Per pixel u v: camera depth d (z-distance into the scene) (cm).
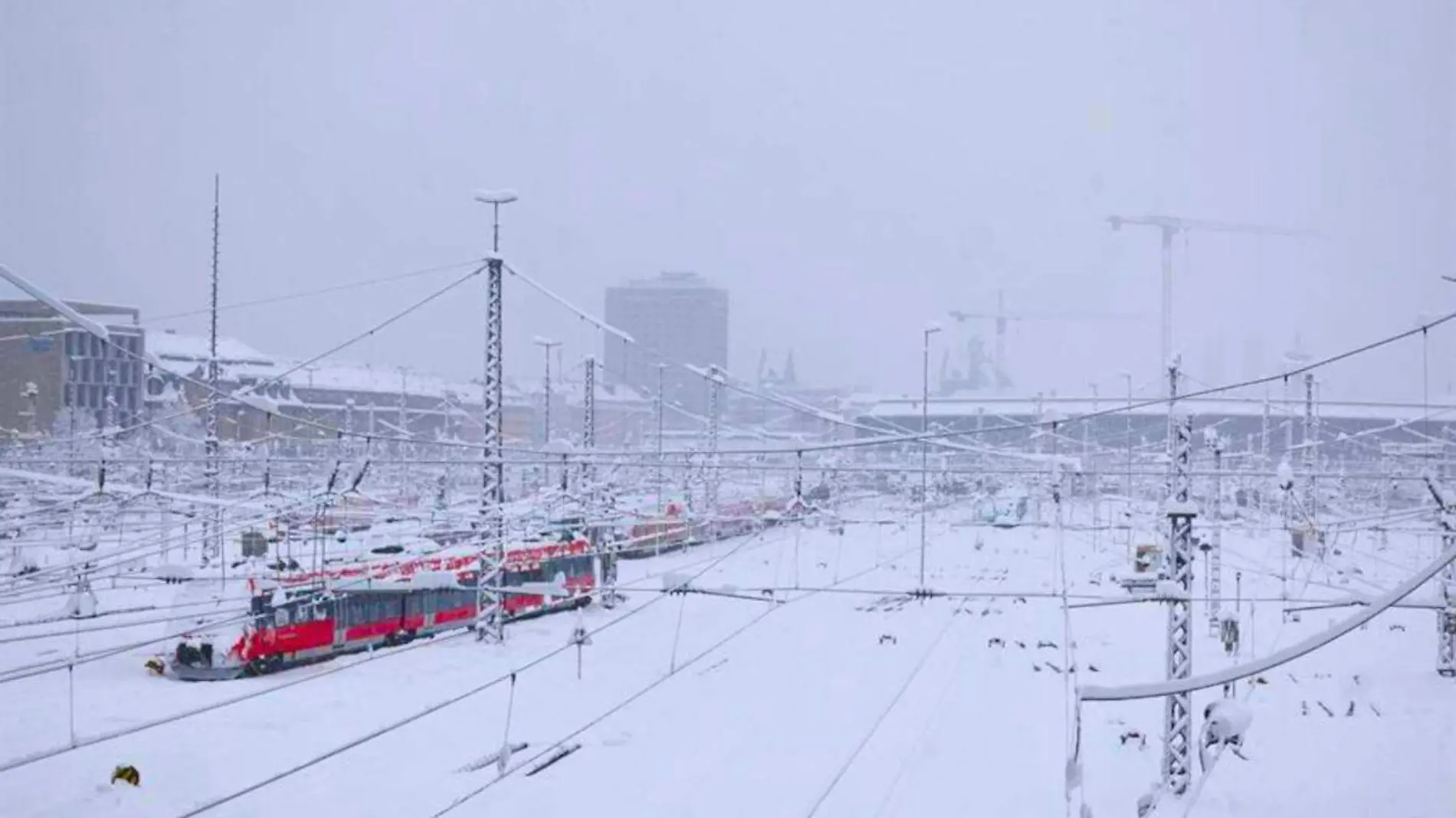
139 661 3622
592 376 5206
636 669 3778
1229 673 1795
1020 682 3703
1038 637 4625
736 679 3666
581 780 2506
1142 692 1820
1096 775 2666
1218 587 4388
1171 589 2470
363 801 2316
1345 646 4488
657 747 2816
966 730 3062
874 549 7569
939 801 2428
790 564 6588
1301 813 2381
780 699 3381
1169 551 2514
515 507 4697
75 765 2470
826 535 8631
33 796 2267
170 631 3462
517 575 4553
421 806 2294
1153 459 5916
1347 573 4928
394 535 4572
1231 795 2509
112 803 2233
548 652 3981
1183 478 2522
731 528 7856
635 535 6594
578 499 4328
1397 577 5788
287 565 3825
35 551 5269
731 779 2538
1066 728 3069
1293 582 5438
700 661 3969
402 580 3622
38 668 2631
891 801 2408
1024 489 9325
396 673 3525
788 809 2327
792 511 4288
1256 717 3303
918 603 5534
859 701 3369
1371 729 3116
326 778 2459
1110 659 4103
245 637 3381
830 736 2945
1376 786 2567
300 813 2234
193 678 3356
